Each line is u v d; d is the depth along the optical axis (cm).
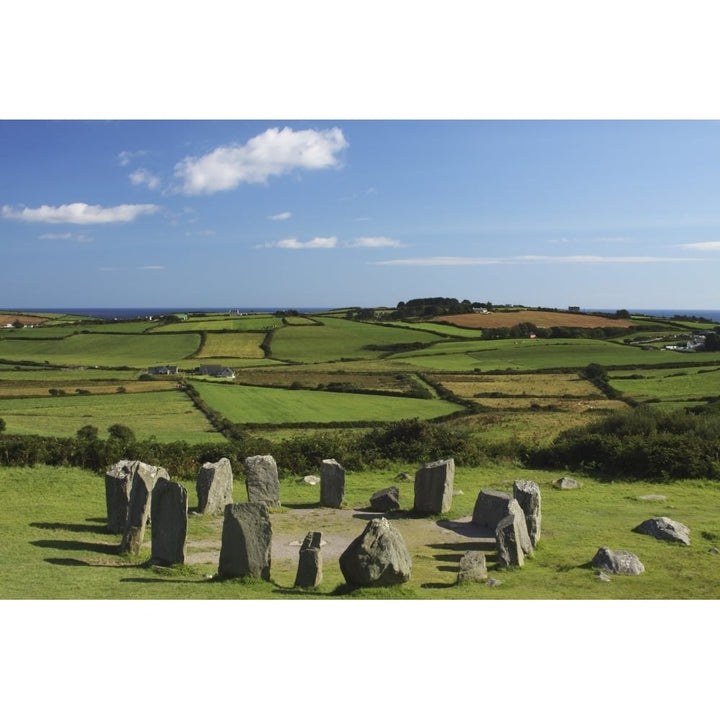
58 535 1852
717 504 2366
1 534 1831
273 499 2273
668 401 6675
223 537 1480
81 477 2622
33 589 1346
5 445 2772
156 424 5662
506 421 5772
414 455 3095
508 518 1661
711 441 2923
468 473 2916
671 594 1445
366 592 1385
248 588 1406
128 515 1711
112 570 1525
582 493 2531
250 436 5041
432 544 1872
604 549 1641
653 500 2408
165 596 1334
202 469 2214
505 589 1458
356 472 2959
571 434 3475
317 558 1430
